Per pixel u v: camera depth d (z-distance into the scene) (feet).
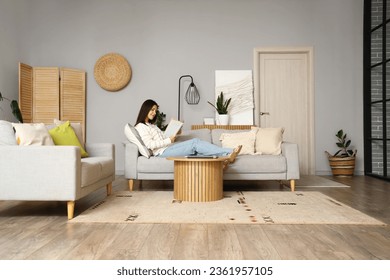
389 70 18.60
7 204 11.38
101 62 19.84
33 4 20.04
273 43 19.98
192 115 19.95
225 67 19.98
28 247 6.82
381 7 19.53
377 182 16.63
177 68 20.01
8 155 9.05
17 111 16.65
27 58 19.81
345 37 19.99
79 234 7.73
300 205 10.82
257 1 20.07
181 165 11.68
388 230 8.09
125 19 20.06
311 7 20.04
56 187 9.05
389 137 18.69
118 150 20.01
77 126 13.37
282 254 6.39
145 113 14.26
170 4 20.11
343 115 19.95
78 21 20.06
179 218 9.11
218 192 11.78
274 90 20.03
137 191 13.74
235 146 14.88
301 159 20.07
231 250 6.61
